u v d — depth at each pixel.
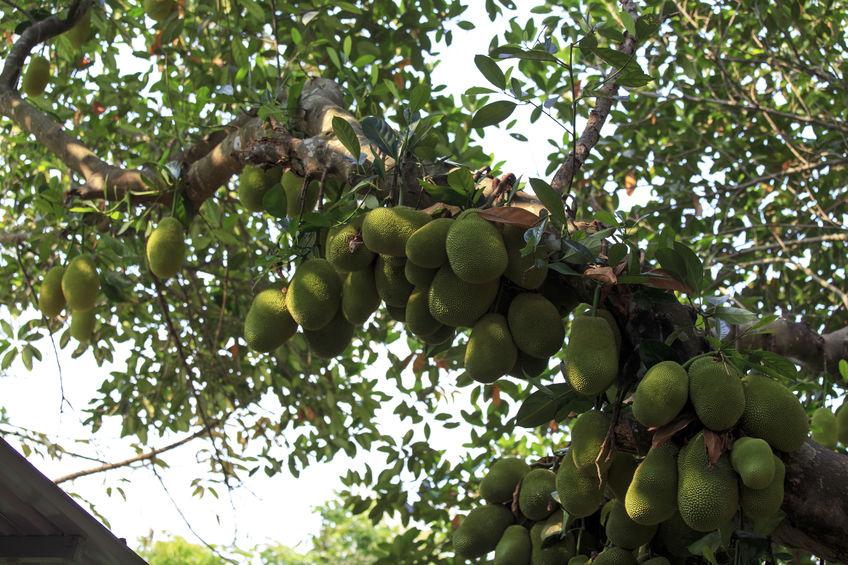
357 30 5.02
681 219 5.63
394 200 2.50
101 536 2.86
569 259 2.09
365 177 2.56
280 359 5.56
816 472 1.93
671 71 5.38
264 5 4.56
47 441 5.67
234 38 4.28
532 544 2.48
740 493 1.85
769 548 2.00
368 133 2.49
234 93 3.43
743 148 5.65
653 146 5.64
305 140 2.81
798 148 5.57
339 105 3.39
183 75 5.38
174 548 9.72
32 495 2.65
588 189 5.58
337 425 5.59
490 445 5.46
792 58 5.51
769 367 2.02
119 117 5.46
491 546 2.60
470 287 2.11
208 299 5.84
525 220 2.09
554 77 4.17
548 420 2.40
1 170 6.00
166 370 5.69
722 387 1.84
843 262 5.52
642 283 2.08
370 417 5.78
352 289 2.33
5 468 2.55
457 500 5.15
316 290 2.33
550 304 2.14
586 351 1.98
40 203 3.76
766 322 2.10
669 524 2.15
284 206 2.69
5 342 5.73
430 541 4.88
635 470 2.04
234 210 5.45
